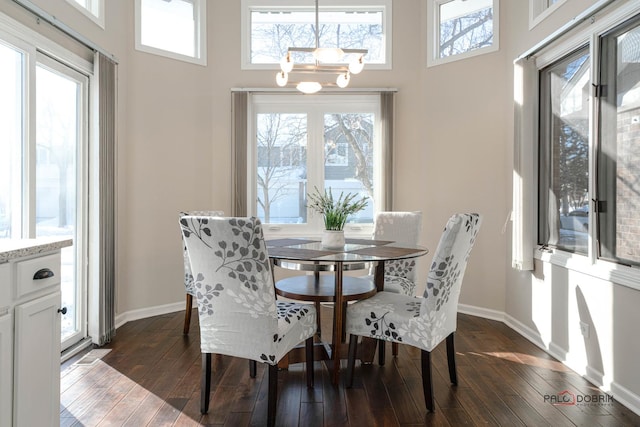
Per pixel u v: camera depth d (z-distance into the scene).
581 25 2.53
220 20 4.20
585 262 2.50
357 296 2.43
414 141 4.20
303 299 2.46
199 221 1.83
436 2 4.09
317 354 2.57
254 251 1.78
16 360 1.33
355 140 4.33
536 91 3.15
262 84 4.23
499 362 2.70
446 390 2.29
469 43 3.91
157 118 3.78
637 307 2.07
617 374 2.21
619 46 2.29
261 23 4.31
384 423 1.94
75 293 3.03
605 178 2.40
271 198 4.34
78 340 3.00
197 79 4.05
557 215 2.95
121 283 3.54
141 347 2.96
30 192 2.49
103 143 3.08
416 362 2.71
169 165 3.86
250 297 1.85
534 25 3.08
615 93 2.32
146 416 1.99
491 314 3.71
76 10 2.88
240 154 4.11
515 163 3.20
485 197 3.75
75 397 2.19
